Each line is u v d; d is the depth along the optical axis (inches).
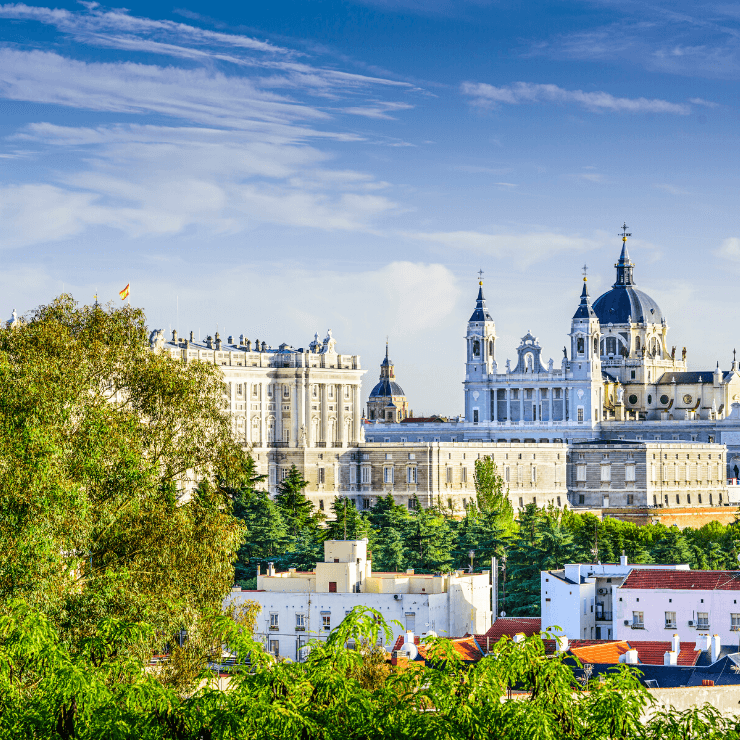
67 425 5831.7
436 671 4252.0
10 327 6382.9
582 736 4153.5
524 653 4254.4
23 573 5157.5
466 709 4077.3
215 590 5994.1
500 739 4040.4
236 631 4382.4
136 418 6087.6
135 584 5565.9
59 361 6018.7
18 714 4099.4
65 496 5393.7
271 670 4207.7
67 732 4114.2
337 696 4160.9
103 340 6402.6
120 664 4461.1
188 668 5472.4
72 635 5177.2
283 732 3998.5
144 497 5969.5
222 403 6515.8
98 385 6250.0
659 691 5442.9
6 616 4394.7
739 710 5482.3
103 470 5743.1
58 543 5359.3
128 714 4121.6
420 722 4060.0
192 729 4094.5
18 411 5600.4
